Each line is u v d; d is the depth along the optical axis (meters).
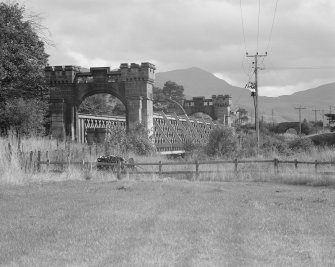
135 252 10.24
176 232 12.35
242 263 9.55
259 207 16.61
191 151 47.59
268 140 55.09
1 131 49.44
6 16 44.09
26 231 12.27
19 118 49.84
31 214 14.83
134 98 59.44
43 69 59.09
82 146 40.59
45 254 10.09
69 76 61.00
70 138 60.47
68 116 61.31
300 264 9.60
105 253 10.15
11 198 18.44
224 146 44.91
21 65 46.12
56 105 61.16
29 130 50.12
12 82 47.75
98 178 27.69
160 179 27.89
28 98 53.38
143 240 11.38
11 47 44.31
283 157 41.03
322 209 16.41
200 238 11.71
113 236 11.73
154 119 66.56
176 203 17.53
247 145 50.88
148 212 15.37
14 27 44.56
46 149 34.78
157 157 43.41
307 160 35.69
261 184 25.84
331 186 24.95
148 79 59.44
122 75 59.88
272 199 18.97
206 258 9.88
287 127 142.62
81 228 12.66
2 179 23.80
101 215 14.67
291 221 14.12
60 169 30.12
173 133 70.56
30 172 26.81
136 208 16.16
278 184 26.05
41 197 18.83
